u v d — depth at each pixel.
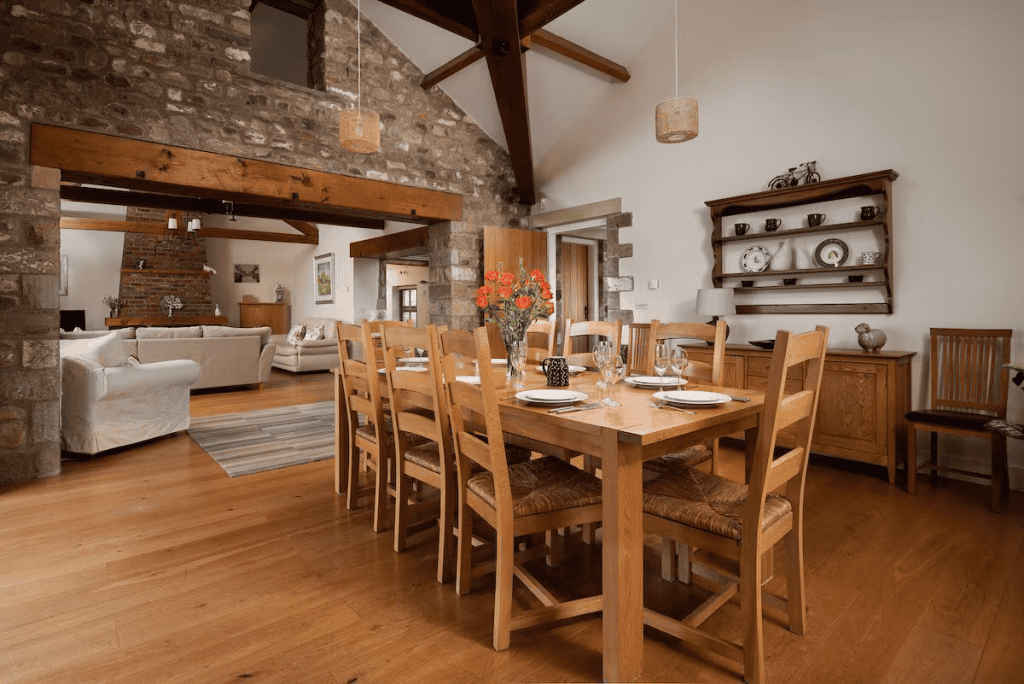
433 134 5.54
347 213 5.26
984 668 1.53
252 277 12.48
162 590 2.00
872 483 3.24
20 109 3.36
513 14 3.85
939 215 3.42
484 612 1.85
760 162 4.27
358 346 9.95
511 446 2.36
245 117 4.32
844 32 3.79
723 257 4.52
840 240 3.84
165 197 7.95
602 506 1.57
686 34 4.71
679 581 2.07
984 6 3.22
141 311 11.12
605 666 1.51
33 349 3.35
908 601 1.89
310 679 1.51
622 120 5.27
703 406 1.81
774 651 1.62
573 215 5.81
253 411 5.55
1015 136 3.13
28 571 2.14
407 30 5.09
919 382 3.51
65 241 10.70
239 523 2.64
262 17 7.20
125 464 3.65
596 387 2.28
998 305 3.21
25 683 1.49
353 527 2.59
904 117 3.54
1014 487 3.14
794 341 1.41
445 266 5.75
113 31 3.73
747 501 1.45
